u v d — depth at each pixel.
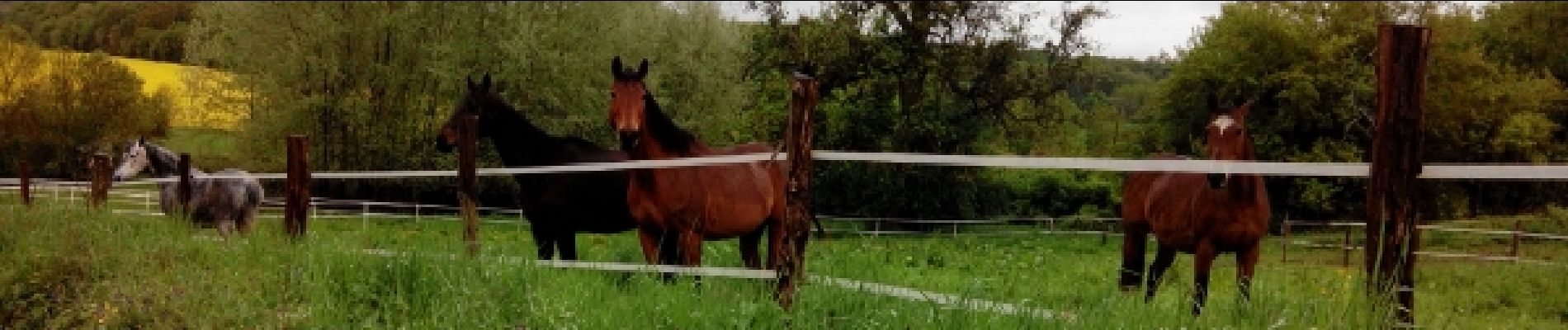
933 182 28.61
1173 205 6.94
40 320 5.47
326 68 29.81
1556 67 41.91
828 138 28.95
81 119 37.66
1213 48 34.88
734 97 33.50
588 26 31.69
